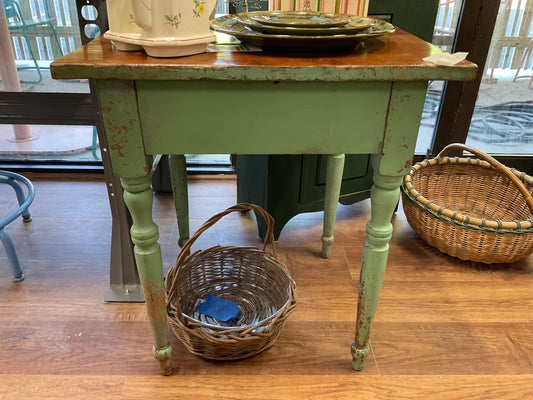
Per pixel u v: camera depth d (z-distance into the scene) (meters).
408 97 0.66
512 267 1.34
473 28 1.54
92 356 1.00
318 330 1.09
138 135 0.67
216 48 0.73
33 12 1.53
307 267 1.33
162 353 0.91
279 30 0.69
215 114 0.67
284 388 0.93
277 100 0.66
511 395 0.92
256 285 1.19
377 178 0.75
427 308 1.16
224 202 1.70
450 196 1.63
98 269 1.29
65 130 1.94
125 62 0.62
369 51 0.73
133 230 0.77
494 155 1.93
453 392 0.93
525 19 1.73
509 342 1.06
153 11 0.63
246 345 0.94
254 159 1.33
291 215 1.43
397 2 1.24
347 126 0.69
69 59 0.63
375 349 1.03
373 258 0.81
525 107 1.91
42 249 1.37
